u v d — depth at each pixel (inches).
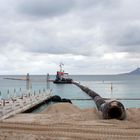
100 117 958.4
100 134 683.4
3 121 848.9
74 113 1063.0
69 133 690.8
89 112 1101.7
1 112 924.0
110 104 926.4
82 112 1118.4
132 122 855.7
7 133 687.7
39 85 4694.9
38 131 714.2
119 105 928.3
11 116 956.6
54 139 631.2
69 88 3686.0
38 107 1533.0
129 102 2026.3
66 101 1891.0
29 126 773.3
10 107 991.6
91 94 2249.0
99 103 1211.2
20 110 1099.3
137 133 695.1
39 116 963.3
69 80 4719.5
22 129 738.8
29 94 1674.5
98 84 5319.9
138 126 777.6
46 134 681.6
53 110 1223.5
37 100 1504.7
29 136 653.9
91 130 724.0
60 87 3909.9
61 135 671.8
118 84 5354.3
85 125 789.9
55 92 3026.6
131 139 641.6
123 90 3523.6
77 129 735.1
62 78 4751.5
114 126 778.8
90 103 1907.0
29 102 1320.1
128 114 1016.2
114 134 685.3
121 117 917.8
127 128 751.1
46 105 1657.2
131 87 4234.7
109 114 919.7
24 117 940.0
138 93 2970.0
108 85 4896.7
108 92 3139.8
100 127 762.8
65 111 1182.3
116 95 2699.3
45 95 1812.3
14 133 687.7
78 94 2746.1
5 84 5354.3
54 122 832.9
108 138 648.4
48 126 773.9
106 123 824.9
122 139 641.0
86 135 673.0
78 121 856.9
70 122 835.4
